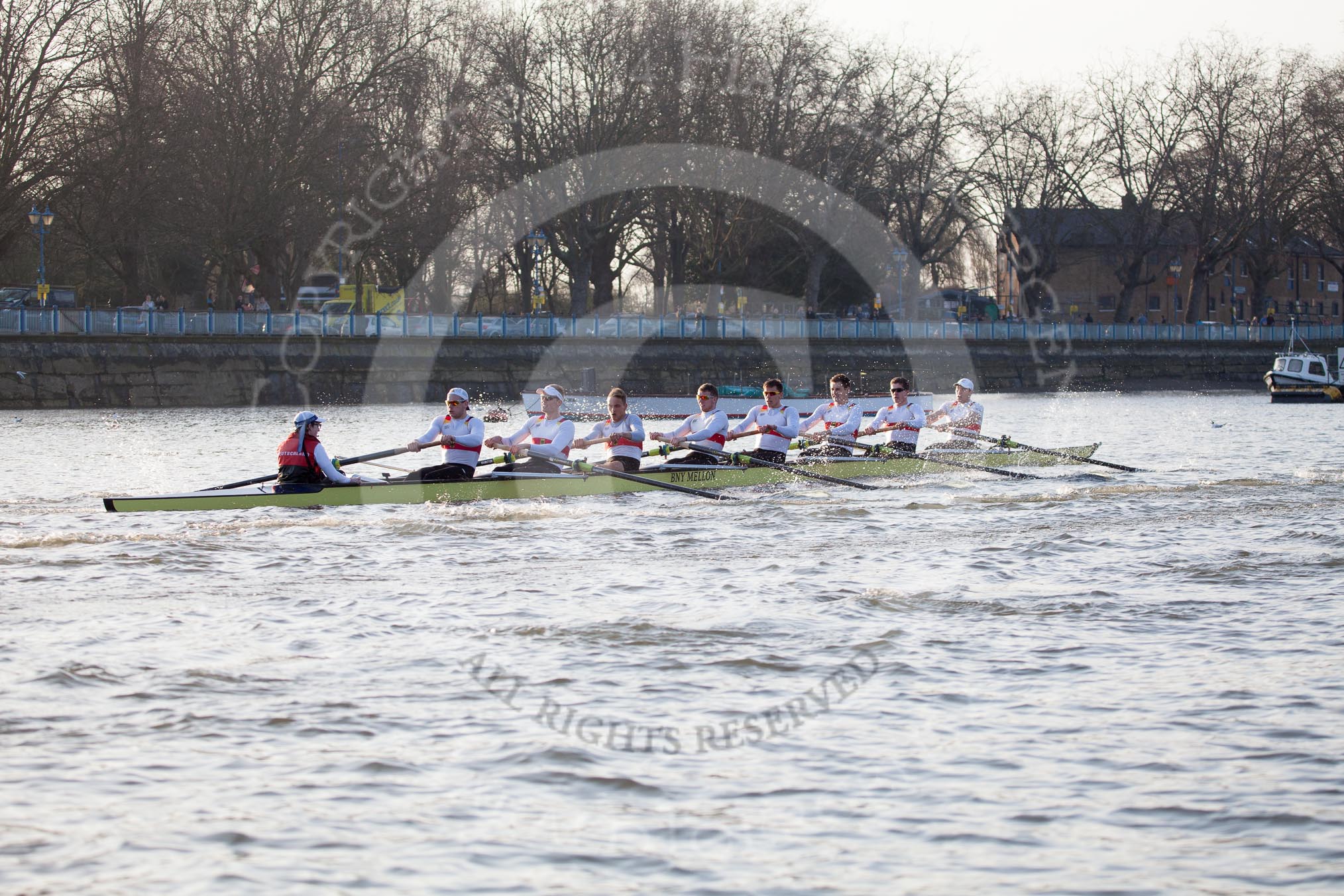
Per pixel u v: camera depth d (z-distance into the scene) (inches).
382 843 1010.1
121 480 3474.4
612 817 1058.1
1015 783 1125.7
